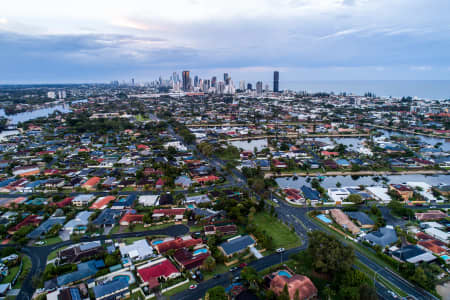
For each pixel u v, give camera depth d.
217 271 137.62
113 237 167.75
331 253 130.00
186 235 170.50
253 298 116.62
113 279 130.25
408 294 121.81
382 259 147.25
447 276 133.75
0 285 123.50
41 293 118.69
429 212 195.62
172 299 118.44
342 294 116.88
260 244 157.12
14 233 164.75
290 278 125.81
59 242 162.12
